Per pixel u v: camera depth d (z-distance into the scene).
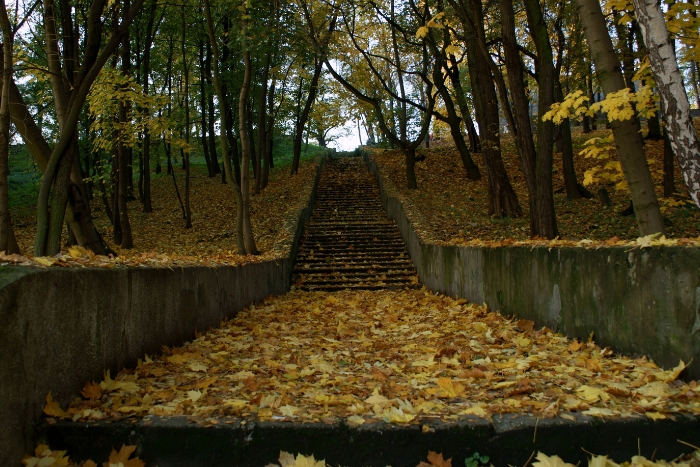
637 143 5.86
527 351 4.25
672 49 4.45
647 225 5.84
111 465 2.37
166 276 4.26
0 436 2.16
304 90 25.73
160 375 3.47
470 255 7.68
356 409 2.72
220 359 4.11
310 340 5.37
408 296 10.19
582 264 4.21
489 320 6.05
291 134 29.09
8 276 2.34
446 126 32.03
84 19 10.69
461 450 2.50
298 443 2.51
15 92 6.44
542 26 9.01
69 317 2.75
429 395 3.04
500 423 2.53
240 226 11.27
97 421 2.53
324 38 15.09
